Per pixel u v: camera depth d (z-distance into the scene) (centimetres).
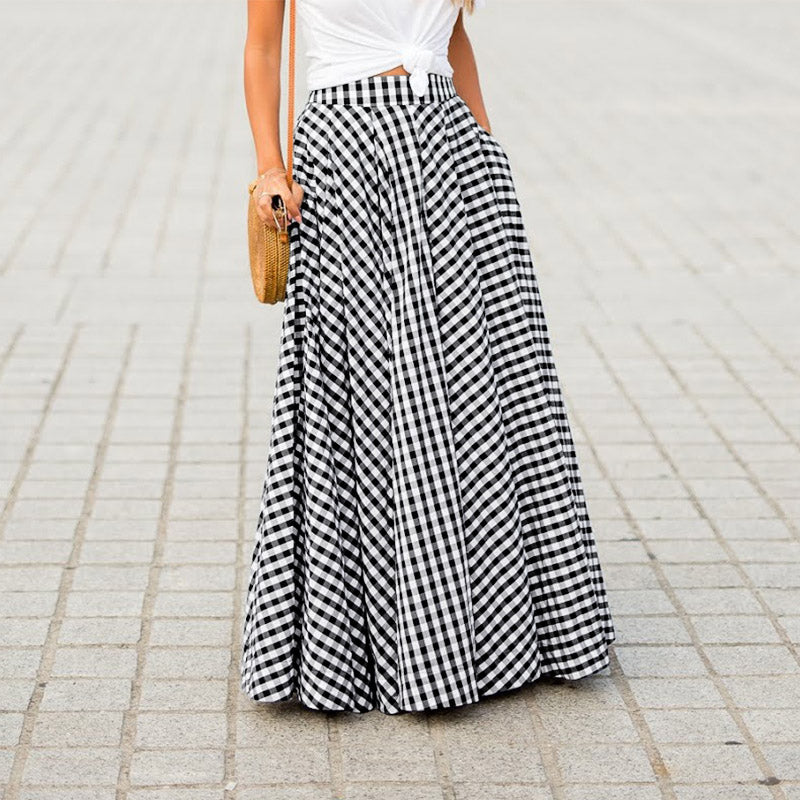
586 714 365
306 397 350
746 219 959
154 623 416
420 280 349
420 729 357
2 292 770
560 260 857
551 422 365
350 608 359
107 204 975
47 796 327
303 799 327
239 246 877
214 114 1318
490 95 1446
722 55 1759
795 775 339
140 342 696
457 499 354
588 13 2234
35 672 386
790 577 453
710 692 379
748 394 638
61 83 1485
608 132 1260
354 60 345
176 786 332
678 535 487
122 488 521
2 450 557
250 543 475
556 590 370
